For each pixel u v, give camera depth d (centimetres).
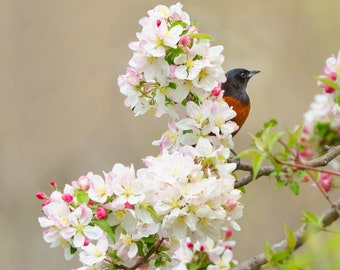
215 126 662
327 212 724
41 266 1602
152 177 587
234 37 1648
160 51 647
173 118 686
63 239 595
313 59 1653
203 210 582
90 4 1838
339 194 1486
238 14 1667
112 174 592
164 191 578
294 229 1495
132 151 1727
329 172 578
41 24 1822
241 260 1481
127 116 1752
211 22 1645
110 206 586
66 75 1803
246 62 1652
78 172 1727
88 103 1783
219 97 675
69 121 1773
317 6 1656
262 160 546
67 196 588
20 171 1723
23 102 1777
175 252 732
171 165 588
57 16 1841
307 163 704
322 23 1655
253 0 1677
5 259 1600
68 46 1819
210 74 667
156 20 656
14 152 1736
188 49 659
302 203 1498
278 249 752
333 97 661
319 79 589
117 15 1820
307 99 1638
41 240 1633
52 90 1791
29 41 1817
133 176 586
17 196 1692
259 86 1656
